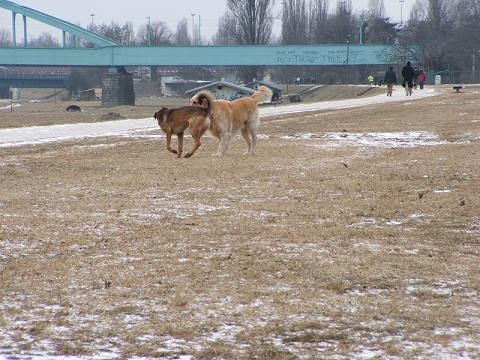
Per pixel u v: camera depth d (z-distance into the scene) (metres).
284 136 24.80
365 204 12.25
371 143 22.16
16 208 11.99
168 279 7.89
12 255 8.92
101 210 11.82
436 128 26.52
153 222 10.87
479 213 11.49
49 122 55.88
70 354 5.88
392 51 112.75
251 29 134.00
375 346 6.05
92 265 8.45
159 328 6.44
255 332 6.35
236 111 19.02
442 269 8.33
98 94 154.75
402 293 7.46
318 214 11.47
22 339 6.19
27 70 180.62
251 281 7.83
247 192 13.49
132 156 19.58
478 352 5.92
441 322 6.61
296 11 148.00
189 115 18.75
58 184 14.70
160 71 171.62
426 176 15.23
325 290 7.54
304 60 114.81
